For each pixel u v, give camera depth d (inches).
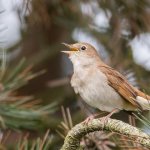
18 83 350.9
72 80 393.1
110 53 469.7
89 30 503.5
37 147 285.4
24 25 542.6
